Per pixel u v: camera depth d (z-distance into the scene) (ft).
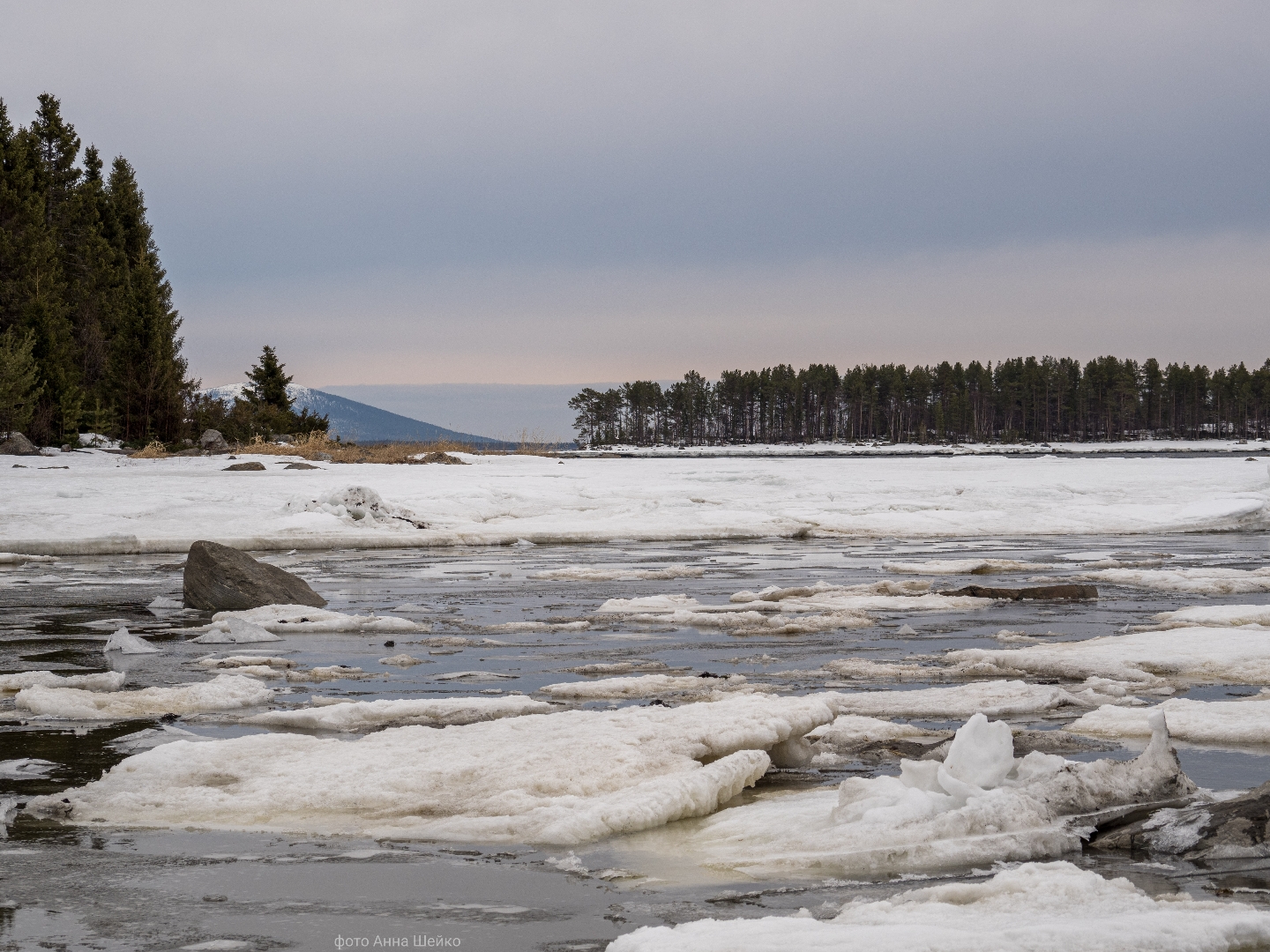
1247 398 648.79
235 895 16.17
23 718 29.07
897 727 26.58
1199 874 16.71
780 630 44.04
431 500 103.19
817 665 36.68
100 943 14.32
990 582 61.52
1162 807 19.43
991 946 13.12
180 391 175.63
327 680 34.63
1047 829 18.12
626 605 51.24
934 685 33.06
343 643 42.39
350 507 92.43
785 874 17.02
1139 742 25.16
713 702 27.55
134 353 167.84
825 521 98.48
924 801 18.83
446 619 48.44
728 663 37.17
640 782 20.89
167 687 33.63
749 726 24.03
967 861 17.33
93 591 59.00
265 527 87.20
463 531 90.22
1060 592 52.80
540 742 23.48
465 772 21.91
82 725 28.22
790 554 79.36
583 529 92.17
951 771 19.89
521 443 221.25
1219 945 13.51
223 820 19.84
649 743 23.22
